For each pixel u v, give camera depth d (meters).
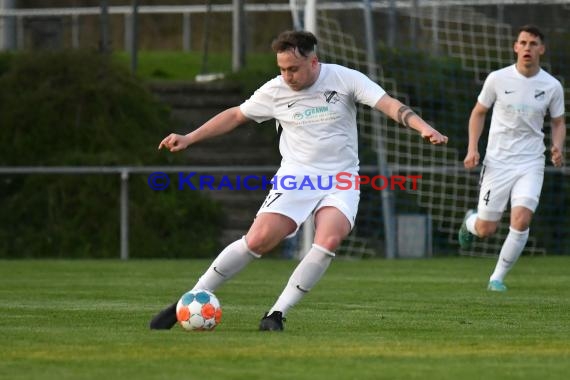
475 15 57.81
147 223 51.59
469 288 35.50
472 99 54.94
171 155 54.50
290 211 23.52
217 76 62.44
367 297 32.28
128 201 51.09
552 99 34.81
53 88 55.31
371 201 53.34
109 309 28.55
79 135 54.25
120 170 49.41
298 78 23.45
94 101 55.12
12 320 25.78
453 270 43.34
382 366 18.83
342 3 55.88
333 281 38.28
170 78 67.44
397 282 37.91
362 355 19.98
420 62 54.88
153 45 79.62
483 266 45.34
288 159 24.00
